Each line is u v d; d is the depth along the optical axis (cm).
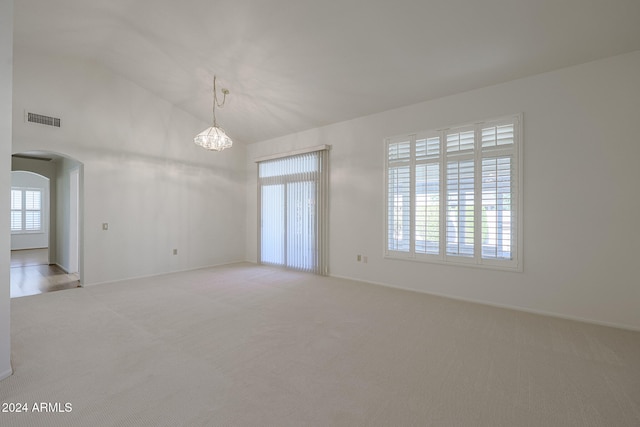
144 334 311
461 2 295
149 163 582
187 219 639
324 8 327
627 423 184
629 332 320
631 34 305
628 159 329
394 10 316
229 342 293
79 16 392
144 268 575
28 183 989
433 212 457
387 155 508
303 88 482
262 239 708
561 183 364
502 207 400
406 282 486
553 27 307
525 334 314
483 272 416
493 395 212
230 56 439
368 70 415
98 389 216
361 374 238
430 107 463
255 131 666
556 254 367
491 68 378
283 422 184
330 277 571
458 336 309
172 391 214
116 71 530
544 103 374
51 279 556
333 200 578
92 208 512
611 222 338
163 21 396
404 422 184
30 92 451
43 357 262
